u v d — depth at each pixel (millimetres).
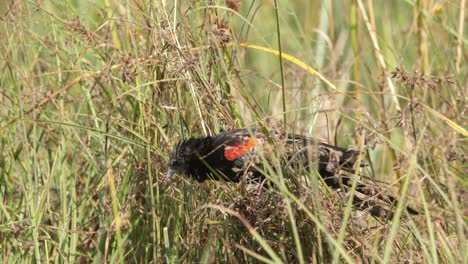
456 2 14758
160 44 10805
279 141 9406
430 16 13648
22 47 11984
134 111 11336
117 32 12047
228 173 10383
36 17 12172
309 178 9562
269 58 15945
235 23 15367
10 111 11906
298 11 17312
